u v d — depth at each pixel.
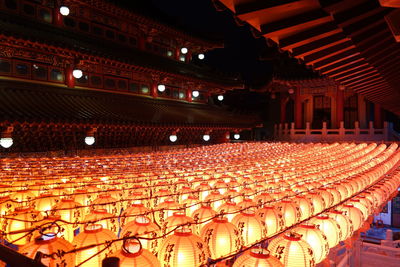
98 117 14.67
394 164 13.84
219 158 14.44
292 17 3.66
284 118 33.50
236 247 4.58
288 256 3.98
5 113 11.62
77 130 15.93
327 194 6.87
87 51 15.73
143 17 21.11
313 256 4.06
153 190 7.59
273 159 13.77
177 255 3.89
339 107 29.42
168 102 24.08
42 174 8.74
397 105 15.29
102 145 17.72
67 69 16.98
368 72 7.34
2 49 14.31
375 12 3.50
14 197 6.33
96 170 9.59
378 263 9.89
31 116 12.05
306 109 33.50
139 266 3.25
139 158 13.36
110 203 5.85
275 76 28.81
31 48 15.06
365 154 16.47
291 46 4.29
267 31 3.81
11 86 14.25
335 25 3.88
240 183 8.18
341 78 7.66
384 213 20.77
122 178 8.39
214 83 26.33
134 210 5.59
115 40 21.03
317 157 14.80
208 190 7.30
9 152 13.79
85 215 5.79
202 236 4.60
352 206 6.00
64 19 17.69
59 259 3.58
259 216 5.36
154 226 4.62
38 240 3.66
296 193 6.83
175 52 26.31
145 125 16.72
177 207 5.79
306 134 29.91
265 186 7.61
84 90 17.97
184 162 12.49
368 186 8.84
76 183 7.61
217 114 26.52
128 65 18.34
